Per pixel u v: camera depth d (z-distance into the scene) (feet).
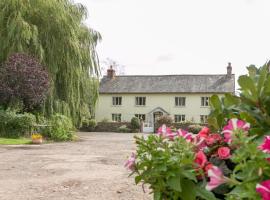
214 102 8.30
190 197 6.72
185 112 138.62
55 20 68.54
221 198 6.97
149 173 6.99
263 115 7.22
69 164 31.60
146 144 7.29
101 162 33.24
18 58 63.77
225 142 7.73
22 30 64.49
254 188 5.03
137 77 150.71
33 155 38.88
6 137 63.16
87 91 77.25
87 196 18.92
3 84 63.31
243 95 7.44
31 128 65.41
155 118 136.98
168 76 148.97
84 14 77.92
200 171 6.85
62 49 68.90
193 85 141.28
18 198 18.40
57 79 71.15
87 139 74.49
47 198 18.42
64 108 70.64
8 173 26.30
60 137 66.54
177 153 7.06
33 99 64.34
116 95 144.56
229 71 143.64
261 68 8.11
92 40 76.84
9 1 67.15
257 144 5.67
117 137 84.38
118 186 21.47
